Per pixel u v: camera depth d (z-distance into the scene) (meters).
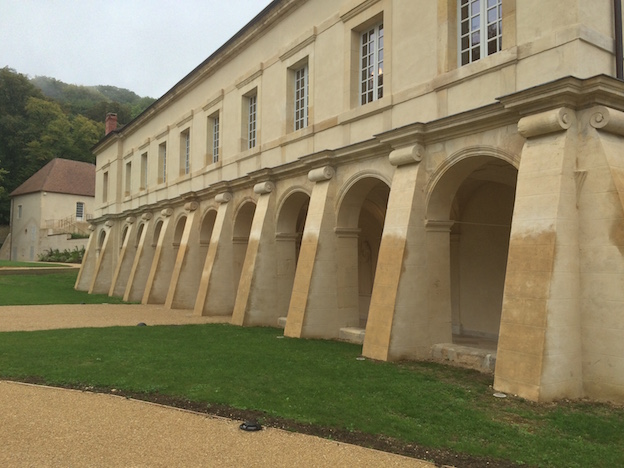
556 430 5.62
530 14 7.89
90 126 68.31
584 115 7.16
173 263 21.41
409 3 10.23
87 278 29.39
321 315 11.82
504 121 8.03
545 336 6.61
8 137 60.28
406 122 10.12
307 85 14.01
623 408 6.46
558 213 6.86
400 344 9.20
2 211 58.81
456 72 9.00
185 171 21.81
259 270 14.21
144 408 6.25
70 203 53.97
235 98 17.45
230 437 5.23
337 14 12.41
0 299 20.41
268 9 15.06
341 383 7.48
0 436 5.12
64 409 6.16
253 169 15.91
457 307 13.09
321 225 11.89
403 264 9.29
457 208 13.05
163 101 23.20
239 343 10.92
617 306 6.65
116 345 10.44
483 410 6.29
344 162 11.70
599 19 7.55
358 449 4.97
